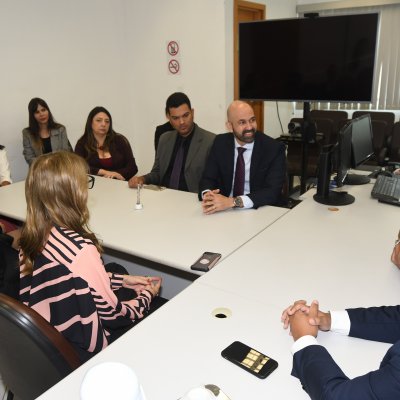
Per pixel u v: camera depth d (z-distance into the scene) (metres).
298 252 1.66
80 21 4.57
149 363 1.04
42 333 1.05
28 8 4.04
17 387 1.25
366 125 2.58
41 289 1.27
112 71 5.08
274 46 3.63
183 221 2.10
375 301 1.29
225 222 2.05
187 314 1.25
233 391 0.94
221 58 4.48
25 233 1.29
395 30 5.19
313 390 0.82
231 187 2.55
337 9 5.56
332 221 1.99
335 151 2.19
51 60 4.35
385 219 2.00
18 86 4.08
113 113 5.19
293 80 3.66
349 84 3.46
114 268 1.93
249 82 3.86
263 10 4.96
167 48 4.86
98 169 3.39
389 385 0.71
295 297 1.33
